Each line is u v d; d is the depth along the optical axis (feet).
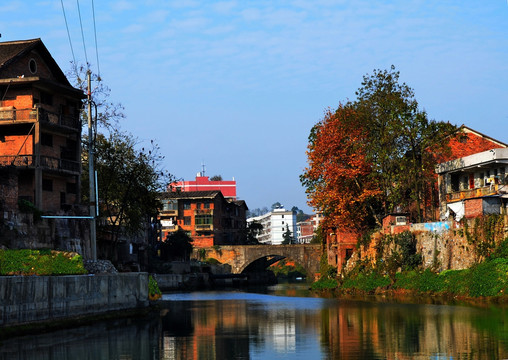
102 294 136.56
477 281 169.99
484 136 245.86
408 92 245.24
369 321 127.03
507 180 215.31
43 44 203.82
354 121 248.11
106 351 94.68
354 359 85.40
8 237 151.64
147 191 229.86
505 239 174.81
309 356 88.74
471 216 188.96
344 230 274.57
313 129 263.49
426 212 258.16
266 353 92.02
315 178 256.52
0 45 202.08
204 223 517.96
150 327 123.44
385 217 236.02
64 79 214.48
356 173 244.22
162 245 431.02
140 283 154.51
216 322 132.67
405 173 238.68
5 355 91.66
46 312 114.93
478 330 107.55
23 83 195.42
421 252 214.48
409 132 234.58
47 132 202.69
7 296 103.71
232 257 451.53
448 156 247.70
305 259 434.71
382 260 231.09
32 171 195.00
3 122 194.08
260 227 595.88
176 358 88.79
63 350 95.61
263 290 321.52
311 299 208.44
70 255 133.28
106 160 223.71
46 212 181.06
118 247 292.20
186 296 252.62
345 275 260.42
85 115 234.79
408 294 200.85
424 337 101.81
